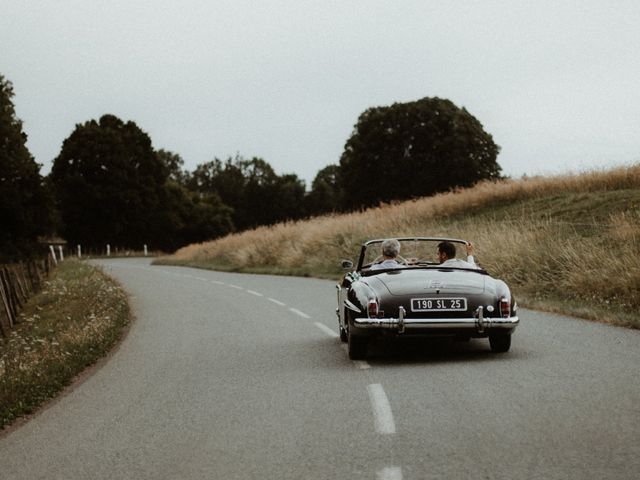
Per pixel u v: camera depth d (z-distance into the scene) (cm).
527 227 1939
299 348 972
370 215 3191
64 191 7812
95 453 519
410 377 723
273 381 748
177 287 2278
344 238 2762
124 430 581
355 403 623
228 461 476
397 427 535
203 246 4650
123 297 1788
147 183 8519
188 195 11150
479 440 488
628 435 479
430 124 6397
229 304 1655
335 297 1711
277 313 1423
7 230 5275
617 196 2417
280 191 14012
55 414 663
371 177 6644
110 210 8031
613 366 718
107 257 6594
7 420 650
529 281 1553
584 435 484
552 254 1606
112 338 1134
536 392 620
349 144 6900
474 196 3078
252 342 1051
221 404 654
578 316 1145
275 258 3209
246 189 14212
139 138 8612
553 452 452
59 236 7869
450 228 2433
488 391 636
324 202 13888
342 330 1012
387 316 777
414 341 986
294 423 567
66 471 480
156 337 1165
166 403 675
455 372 734
